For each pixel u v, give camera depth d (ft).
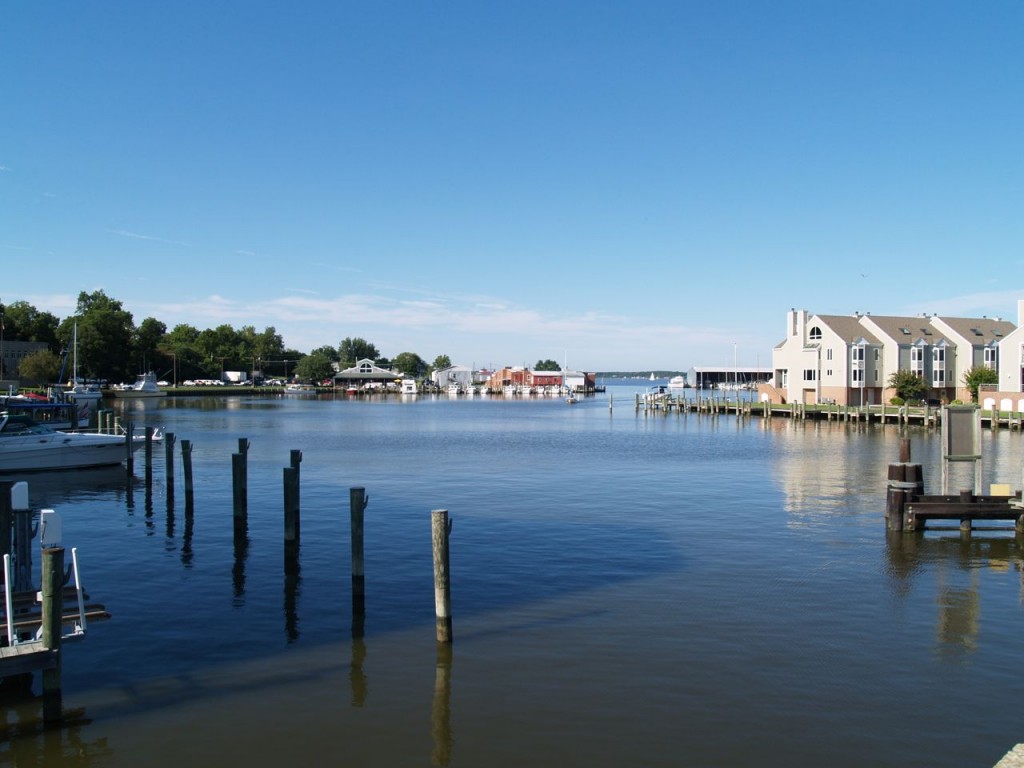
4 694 41.96
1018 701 40.09
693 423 282.97
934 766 34.06
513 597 57.77
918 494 79.51
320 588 60.54
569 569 65.46
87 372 451.53
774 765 34.14
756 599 56.95
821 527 82.12
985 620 52.29
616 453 165.99
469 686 42.22
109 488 111.04
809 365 328.70
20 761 35.01
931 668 44.19
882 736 36.60
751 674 43.42
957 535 77.56
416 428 255.91
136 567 66.95
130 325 530.68
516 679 43.01
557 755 35.14
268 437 210.79
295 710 39.65
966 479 120.78
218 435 215.10
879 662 45.03
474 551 71.87
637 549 72.54
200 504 97.96
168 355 570.05
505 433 232.73
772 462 146.20
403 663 45.37
